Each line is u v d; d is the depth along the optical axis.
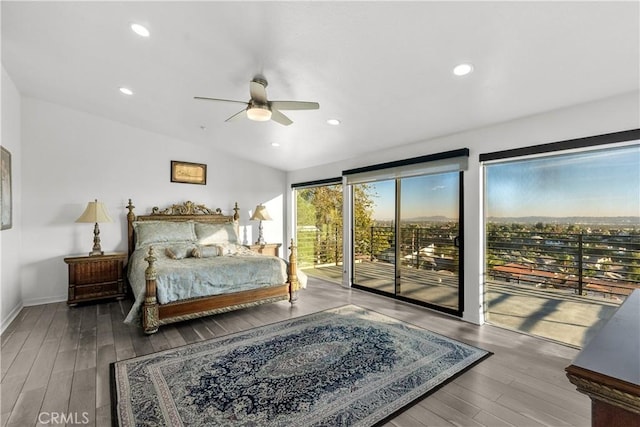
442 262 3.81
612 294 2.74
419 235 4.08
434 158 3.71
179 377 2.25
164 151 4.99
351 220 5.07
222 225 5.16
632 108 2.40
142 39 2.44
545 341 2.90
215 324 3.34
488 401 1.99
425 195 4.01
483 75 2.36
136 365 2.42
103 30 2.38
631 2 1.55
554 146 2.79
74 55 2.81
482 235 3.39
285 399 2.00
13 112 3.56
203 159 5.39
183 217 5.09
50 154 4.11
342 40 2.15
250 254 4.45
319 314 3.69
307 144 4.62
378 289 4.62
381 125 3.55
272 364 2.45
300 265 6.33
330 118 3.55
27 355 2.57
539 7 1.65
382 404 1.96
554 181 3.00
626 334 0.94
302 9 1.90
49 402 1.94
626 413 0.63
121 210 4.62
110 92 3.57
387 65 2.38
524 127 3.00
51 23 2.35
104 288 4.09
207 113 3.88
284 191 6.49
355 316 3.61
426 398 2.02
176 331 3.13
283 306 4.02
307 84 2.82
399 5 1.77
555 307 3.12
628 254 2.61
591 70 2.16
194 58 2.63
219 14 2.03
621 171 2.62
